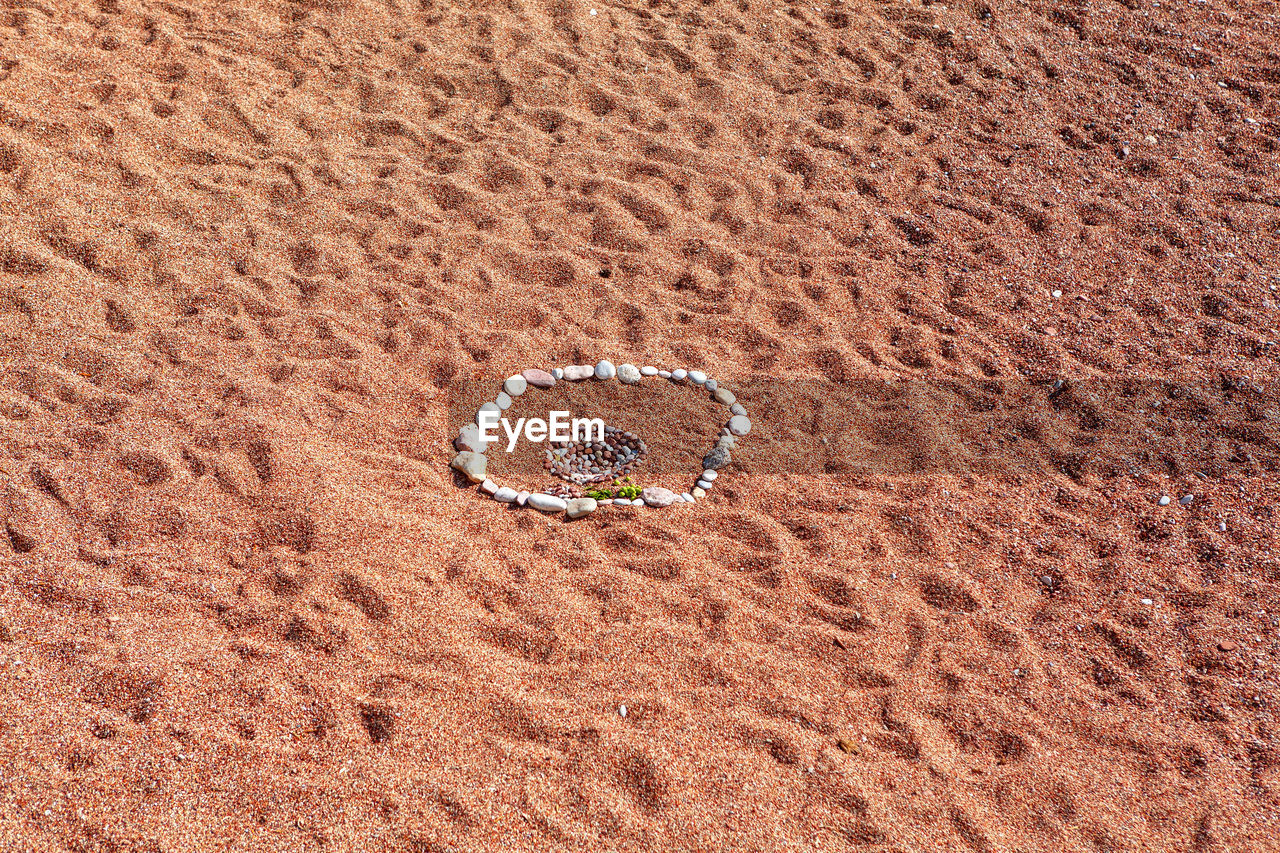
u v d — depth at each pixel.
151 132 5.61
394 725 3.15
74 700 3.12
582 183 5.77
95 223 5.05
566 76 6.52
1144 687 3.44
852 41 7.00
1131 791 3.11
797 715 3.30
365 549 3.72
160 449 4.02
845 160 6.07
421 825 2.88
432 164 5.83
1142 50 6.93
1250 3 7.31
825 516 4.06
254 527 3.77
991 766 3.19
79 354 4.42
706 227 5.59
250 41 6.46
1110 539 3.97
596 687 3.34
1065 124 6.34
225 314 4.74
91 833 2.78
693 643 3.52
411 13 6.94
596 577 3.75
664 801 3.00
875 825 2.98
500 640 3.49
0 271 4.74
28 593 3.44
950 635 3.61
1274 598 3.71
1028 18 7.22
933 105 6.50
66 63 5.92
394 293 4.99
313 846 2.81
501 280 5.14
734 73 6.71
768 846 2.90
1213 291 5.18
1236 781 3.14
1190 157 6.05
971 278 5.31
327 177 5.62
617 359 4.80
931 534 3.99
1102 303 5.15
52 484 3.83
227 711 3.14
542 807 2.96
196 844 2.78
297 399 4.34
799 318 5.09
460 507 4.04
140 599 3.48
